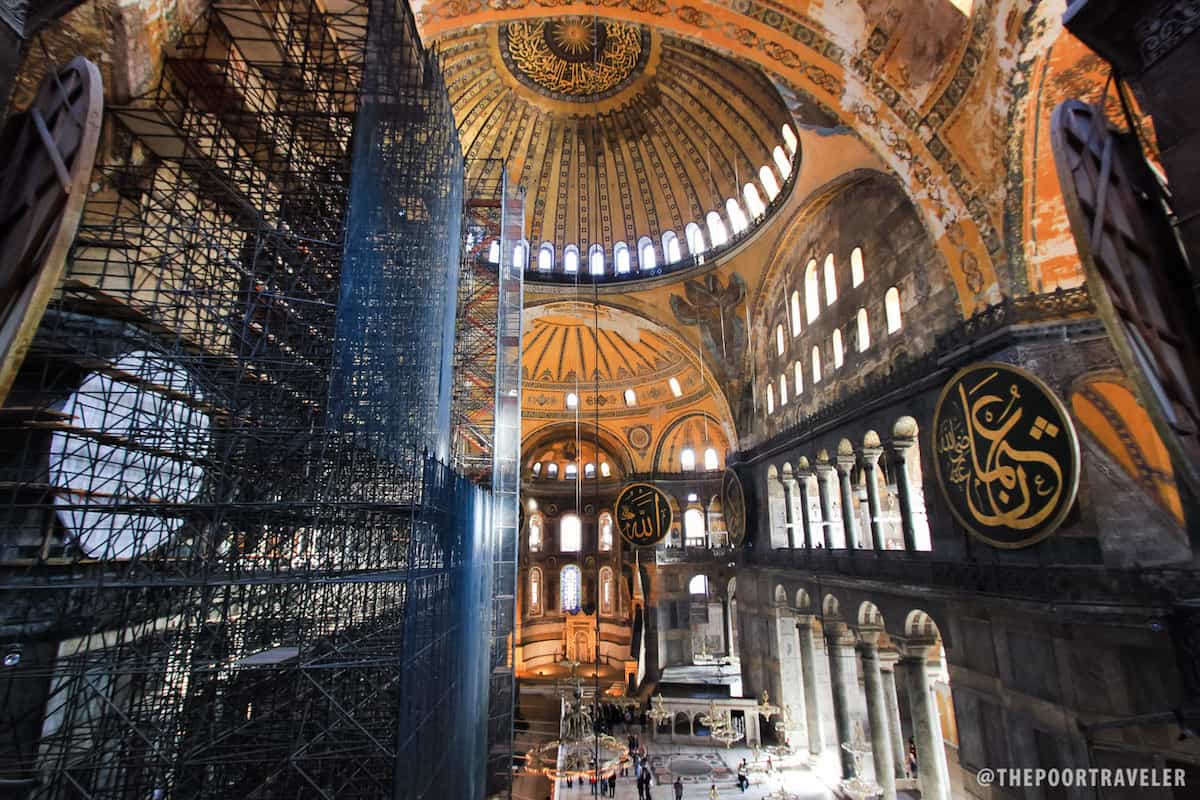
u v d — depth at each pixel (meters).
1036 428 10.40
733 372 28.92
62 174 4.22
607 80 26.28
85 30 6.68
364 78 10.10
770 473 25.91
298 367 10.37
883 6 13.26
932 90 13.43
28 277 4.20
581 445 40.72
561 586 40.81
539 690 32.88
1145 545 10.45
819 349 21.44
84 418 9.48
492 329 23.77
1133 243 4.18
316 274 11.58
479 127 26.95
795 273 23.72
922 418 14.83
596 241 30.88
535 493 40.62
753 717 25.22
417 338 11.47
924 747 15.02
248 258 11.30
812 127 18.20
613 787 21.03
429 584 10.29
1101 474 11.02
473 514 15.73
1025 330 11.86
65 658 8.24
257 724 10.03
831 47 14.64
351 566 11.35
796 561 22.56
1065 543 10.92
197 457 10.17
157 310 9.28
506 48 24.64
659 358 34.81
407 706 8.36
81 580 8.29
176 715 9.24
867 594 17.42
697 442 37.19
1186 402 3.82
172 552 10.57
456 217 15.82
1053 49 11.03
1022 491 10.71
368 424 10.32
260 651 10.41
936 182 13.93
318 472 9.42
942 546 14.05
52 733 8.41
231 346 10.92
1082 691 10.16
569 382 37.41
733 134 25.12
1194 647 4.65
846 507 19.28
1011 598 11.44
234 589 10.60
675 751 25.28
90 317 9.14
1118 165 4.36
